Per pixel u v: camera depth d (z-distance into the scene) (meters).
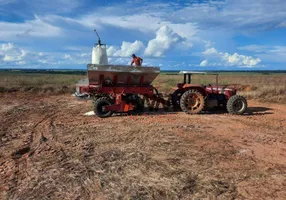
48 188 4.30
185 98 10.59
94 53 11.31
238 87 22.38
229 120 9.52
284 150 6.12
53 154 5.85
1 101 15.75
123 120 9.41
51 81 29.58
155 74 10.39
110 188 4.27
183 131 7.74
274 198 3.98
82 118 10.00
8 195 4.11
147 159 5.45
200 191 4.17
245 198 3.98
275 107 12.91
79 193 4.13
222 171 4.90
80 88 10.22
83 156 5.66
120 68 10.02
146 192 4.12
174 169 4.96
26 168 5.11
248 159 5.52
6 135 7.65
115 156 5.63
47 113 11.32
